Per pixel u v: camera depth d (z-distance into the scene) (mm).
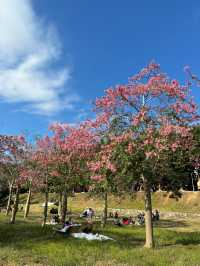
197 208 66250
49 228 34000
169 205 70188
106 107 24172
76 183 33469
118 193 25156
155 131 22859
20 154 37938
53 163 34031
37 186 36938
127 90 24125
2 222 40625
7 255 19969
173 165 24156
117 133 23844
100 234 28719
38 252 20875
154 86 23859
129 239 27750
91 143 30500
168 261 18469
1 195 74438
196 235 30391
